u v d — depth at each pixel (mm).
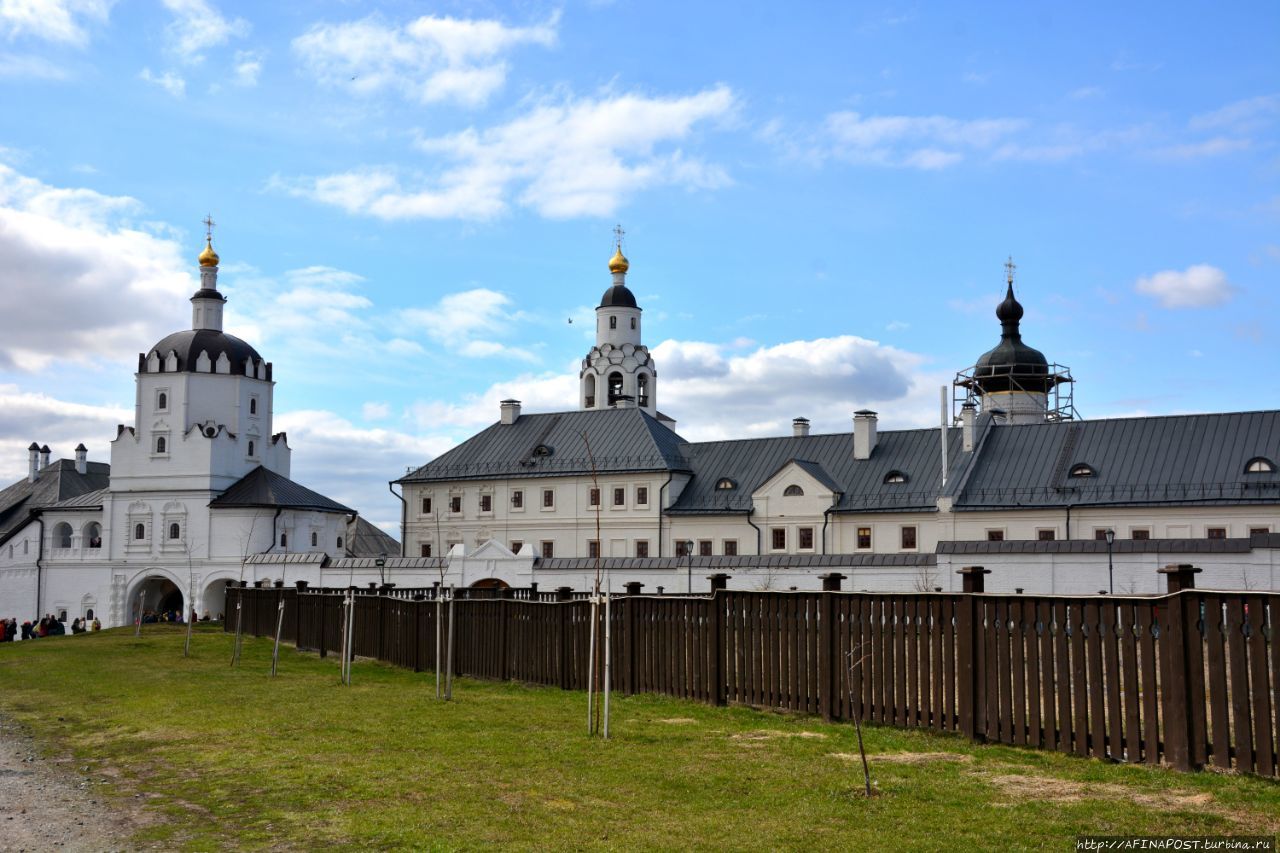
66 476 120125
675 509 83938
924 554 48375
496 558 64250
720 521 82125
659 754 18469
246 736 21516
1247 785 14938
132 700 28359
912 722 19781
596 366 107812
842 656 21047
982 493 73438
